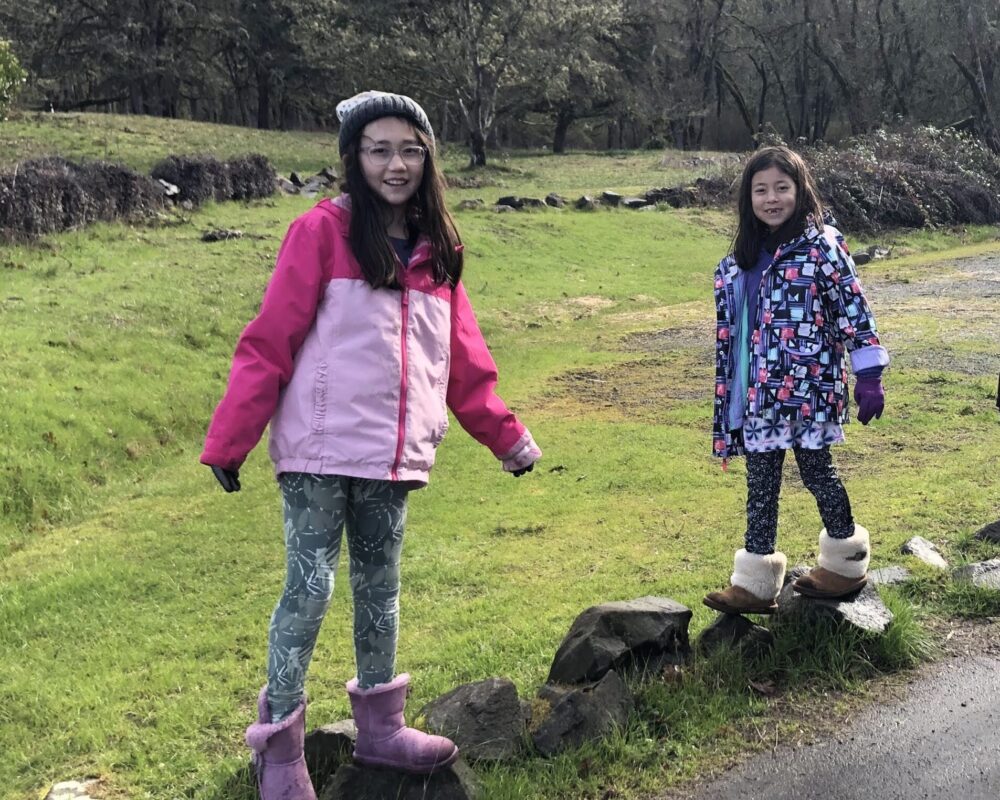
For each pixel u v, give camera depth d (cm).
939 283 1473
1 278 1190
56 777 328
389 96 250
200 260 1366
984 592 357
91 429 823
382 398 245
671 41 4516
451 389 278
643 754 279
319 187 2116
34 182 1394
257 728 246
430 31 3259
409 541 577
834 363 309
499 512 621
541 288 1535
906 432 687
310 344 245
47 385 862
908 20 3906
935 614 353
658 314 1405
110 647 466
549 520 596
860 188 2225
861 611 326
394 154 247
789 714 296
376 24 3297
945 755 269
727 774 270
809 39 4272
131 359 976
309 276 243
